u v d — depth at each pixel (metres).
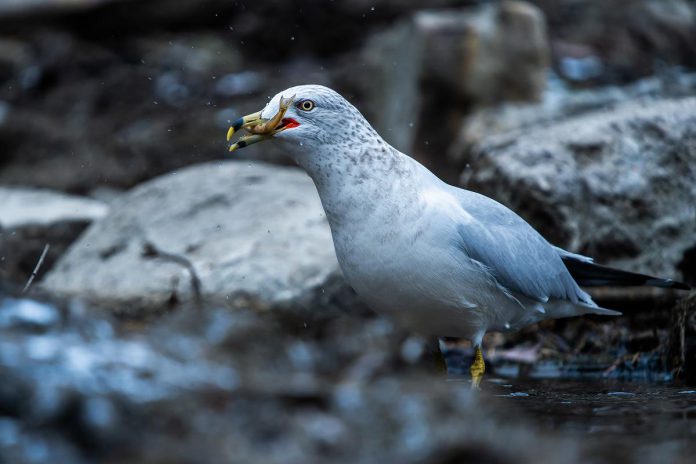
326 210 8.65
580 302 9.67
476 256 8.52
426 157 16.78
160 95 21.59
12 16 23.28
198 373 5.88
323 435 5.39
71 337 6.01
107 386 5.51
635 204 11.64
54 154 20.33
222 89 21.55
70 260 12.42
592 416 7.24
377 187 8.37
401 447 5.37
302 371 6.46
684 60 22.00
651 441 6.26
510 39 16.89
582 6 22.81
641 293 11.12
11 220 14.23
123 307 11.11
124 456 5.21
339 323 10.35
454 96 16.78
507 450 5.53
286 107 8.53
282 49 23.00
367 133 8.48
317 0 23.14
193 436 5.34
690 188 11.88
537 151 11.73
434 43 16.64
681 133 11.98
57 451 5.15
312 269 10.84
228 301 10.62
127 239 12.24
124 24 23.58
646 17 22.58
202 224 11.98
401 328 10.16
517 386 9.31
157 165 19.19
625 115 12.27
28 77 22.77
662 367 10.32
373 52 21.58
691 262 11.93
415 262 8.34
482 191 11.94
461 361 11.23
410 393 5.88
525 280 8.89
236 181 12.83
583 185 11.52
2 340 5.71
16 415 5.32
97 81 22.28
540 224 11.43
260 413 5.53
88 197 18.69
